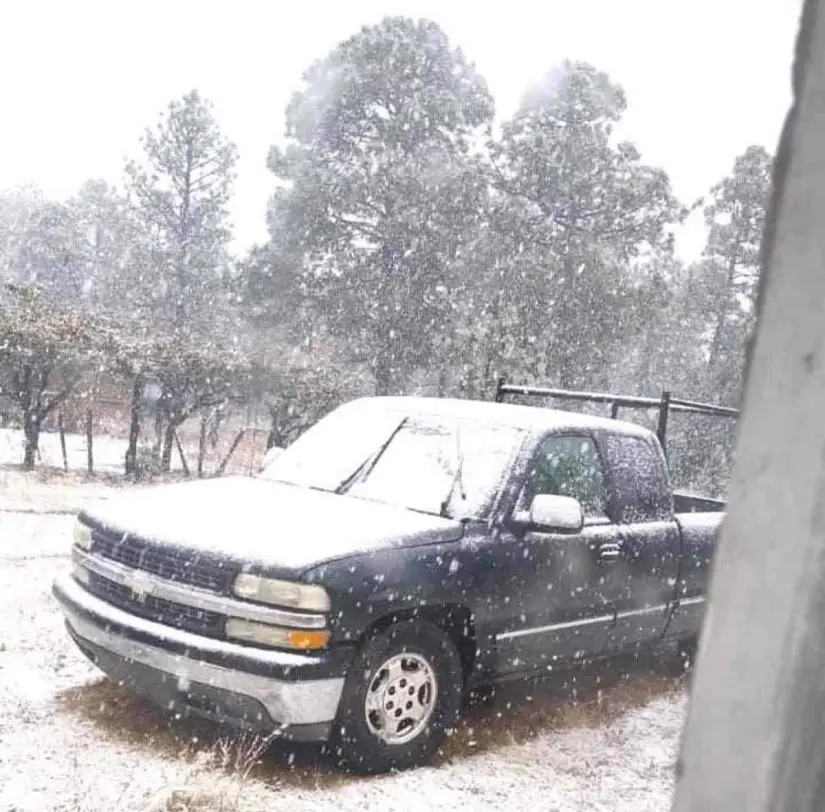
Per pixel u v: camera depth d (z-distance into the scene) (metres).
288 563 3.83
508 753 4.47
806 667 0.68
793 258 0.70
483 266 29.03
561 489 5.09
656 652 6.59
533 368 20.92
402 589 4.04
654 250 31.66
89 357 14.45
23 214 52.59
